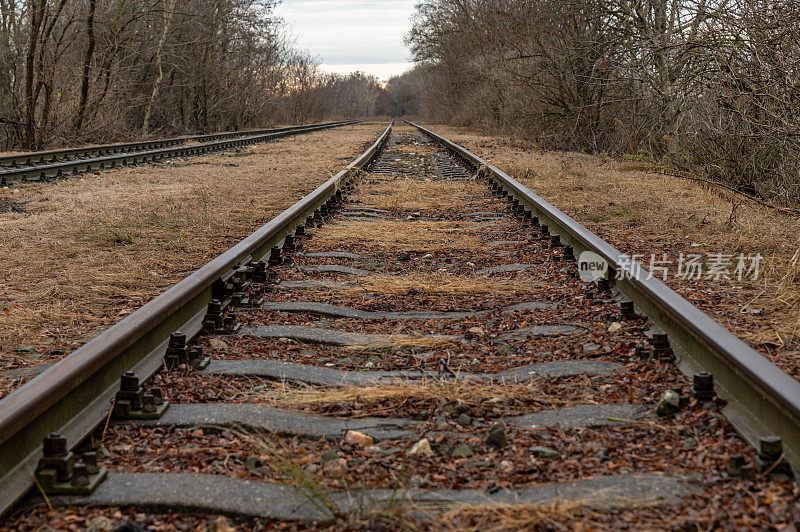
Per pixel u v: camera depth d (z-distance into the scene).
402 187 13.40
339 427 3.49
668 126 16.75
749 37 11.00
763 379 2.97
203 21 37.66
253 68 46.38
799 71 10.11
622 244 7.68
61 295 5.68
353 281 6.32
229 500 2.74
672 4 16.08
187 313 4.75
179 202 10.77
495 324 5.16
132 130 33.81
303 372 4.14
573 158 19.20
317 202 10.10
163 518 2.67
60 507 2.71
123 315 5.30
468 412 3.63
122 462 3.08
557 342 4.69
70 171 15.23
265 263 6.31
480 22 43.25
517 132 29.64
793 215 8.95
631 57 18.77
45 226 8.66
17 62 25.84
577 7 21.48
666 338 4.16
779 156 10.38
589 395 3.75
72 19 25.86
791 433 2.86
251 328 4.94
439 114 65.50
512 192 11.23
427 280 6.38
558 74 23.50
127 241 7.80
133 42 32.16
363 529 2.58
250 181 14.08
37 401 2.83
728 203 10.02
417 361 4.43
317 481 2.91
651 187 12.02
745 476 2.75
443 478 2.96
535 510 2.64
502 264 7.05
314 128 50.75
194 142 29.83
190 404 3.64
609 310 5.18
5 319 5.06
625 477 2.86
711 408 3.39
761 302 5.25
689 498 2.68
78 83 27.94
